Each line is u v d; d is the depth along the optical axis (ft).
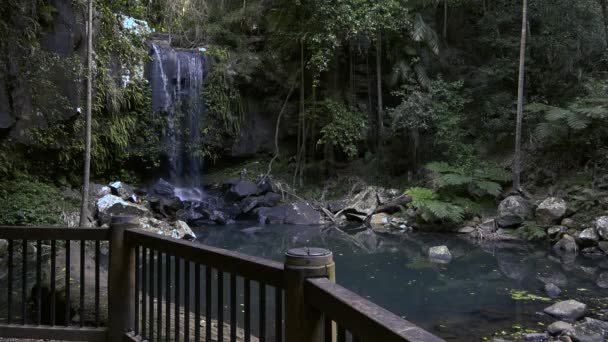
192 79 43.75
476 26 43.21
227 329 11.35
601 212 27.76
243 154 46.73
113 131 36.27
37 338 9.22
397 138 42.57
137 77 38.52
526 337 13.88
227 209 39.70
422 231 34.04
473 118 39.78
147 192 38.73
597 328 13.99
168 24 42.88
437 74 40.42
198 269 6.75
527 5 36.81
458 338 14.05
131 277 8.93
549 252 26.68
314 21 39.70
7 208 26.16
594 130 31.45
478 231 31.55
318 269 4.68
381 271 23.02
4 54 26.40
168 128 42.09
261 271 5.42
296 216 38.40
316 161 46.57
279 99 47.60
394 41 42.39
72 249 23.30
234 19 46.11
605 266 23.30
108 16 32.30
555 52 36.63
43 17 28.19
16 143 29.19
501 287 19.84
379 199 39.06
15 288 17.29
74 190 32.78
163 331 10.39
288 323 4.77
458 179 33.40
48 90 28.89
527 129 36.55
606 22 35.45
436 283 20.72
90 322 11.25
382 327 3.30
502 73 37.83
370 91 45.09
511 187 34.55
